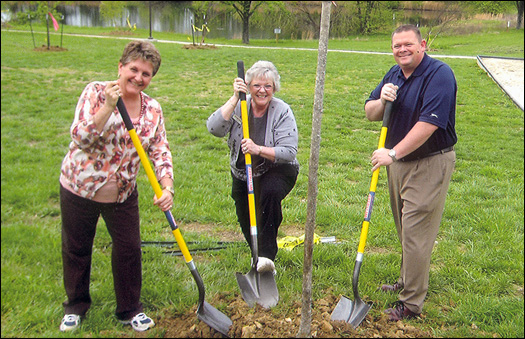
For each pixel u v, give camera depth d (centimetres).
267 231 352
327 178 647
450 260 428
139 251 307
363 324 319
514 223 507
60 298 340
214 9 2250
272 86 341
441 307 356
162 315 327
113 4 2392
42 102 1018
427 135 302
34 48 1850
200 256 424
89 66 1562
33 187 545
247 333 296
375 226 493
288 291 355
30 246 411
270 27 2364
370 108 344
